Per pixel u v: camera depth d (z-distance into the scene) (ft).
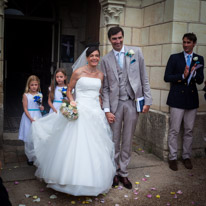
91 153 9.84
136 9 16.12
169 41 13.80
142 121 16.21
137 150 15.53
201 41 14.23
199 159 14.57
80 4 24.72
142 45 16.30
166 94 14.19
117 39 10.52
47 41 25.94
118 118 11.05
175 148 13.58
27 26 28.07
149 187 11.30
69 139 10.02
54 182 9.89
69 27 24.94
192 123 13.57
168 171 12.96
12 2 23.70
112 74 10.81
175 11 13.46
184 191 11.03
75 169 9.53
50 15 24.63
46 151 10.73
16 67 30.71
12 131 18.53
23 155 14.40
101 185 9.79
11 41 28.86
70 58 25.29
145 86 11.10
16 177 11.63
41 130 11.65
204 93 14.58
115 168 10.96
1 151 14.82
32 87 13.32
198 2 13.87
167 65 13.41
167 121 13.91
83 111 10.22
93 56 10.27
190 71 13.02
